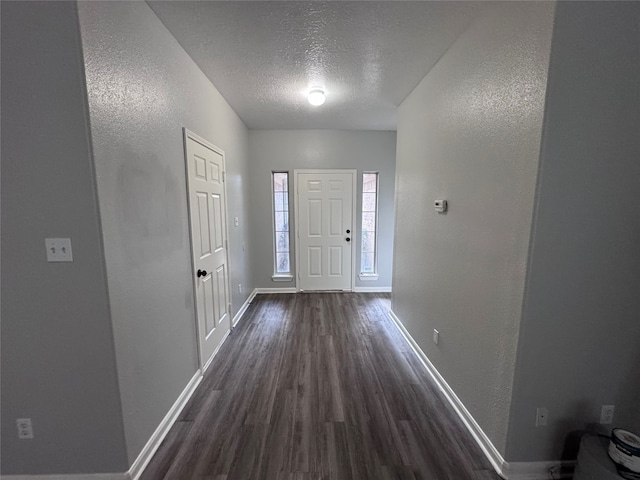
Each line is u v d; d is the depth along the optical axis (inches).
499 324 55.1
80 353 48.7
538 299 48.6
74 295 47.2
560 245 47.3
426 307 90.6
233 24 66.4
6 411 49.8
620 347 50.6
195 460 57.2
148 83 60.1
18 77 42.7
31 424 50.3
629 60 43.4
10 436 50.5
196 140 85.2
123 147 51.9
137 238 55.9
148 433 58.5
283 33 69.9
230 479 53.1
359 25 66.6
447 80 75.8
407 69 87.2
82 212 45.3
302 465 55.9
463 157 67.7
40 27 41.8
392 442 61.5
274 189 169.3
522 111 48.4
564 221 46.7
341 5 59.9
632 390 51.8
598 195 46.3
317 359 96.4
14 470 51.6
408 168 107.5
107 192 47.6
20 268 46.4
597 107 44.2
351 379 84.8
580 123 44.4
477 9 59.7
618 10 42.5
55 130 43.6
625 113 44.6
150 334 60.1
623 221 47.1
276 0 58.3
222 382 83.6
